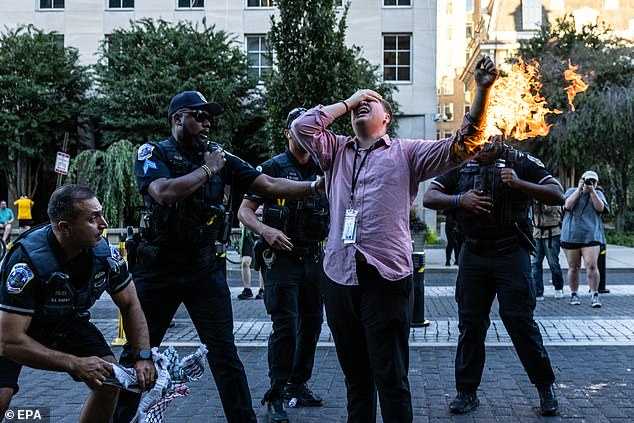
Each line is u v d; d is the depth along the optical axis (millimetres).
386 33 26875
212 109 3654
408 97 26859
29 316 2803
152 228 3562
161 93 23750
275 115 15992
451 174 4555
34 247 2844
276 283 4344
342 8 26766
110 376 2982
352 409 3342
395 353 3139
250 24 27812
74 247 2902
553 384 4656
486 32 43125
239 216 4527
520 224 4305
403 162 3221
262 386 5137
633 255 17719
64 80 26203
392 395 3129
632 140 24047
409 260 3203
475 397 4461
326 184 3445
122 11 28234
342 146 3389
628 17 41906
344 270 3189
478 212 4176
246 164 3887
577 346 6312
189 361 3189
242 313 8711
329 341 6777
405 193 3211
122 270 3191
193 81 23891
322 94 15594
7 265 2822
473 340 4426
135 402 3494
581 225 8828
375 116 3311
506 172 4215
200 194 3580
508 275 4297
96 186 20297
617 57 25484
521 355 4312
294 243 4398
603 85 25219
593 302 8820
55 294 2865
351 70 16094
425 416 4301
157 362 3102
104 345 3242
